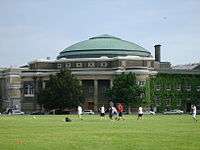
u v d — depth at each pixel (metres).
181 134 44.38
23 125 65.50
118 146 32.25
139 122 77.38
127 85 177.50
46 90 180.75
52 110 182.75
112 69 198.62
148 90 194.50
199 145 32.50
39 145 33.09
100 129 53.97
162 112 195.00
